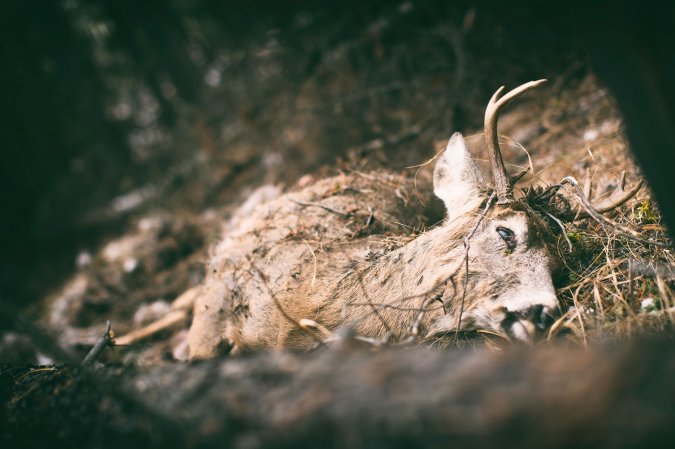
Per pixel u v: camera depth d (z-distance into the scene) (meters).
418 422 1.59
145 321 5.72
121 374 2.30
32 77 11.12
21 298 8.20
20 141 10.95
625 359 1.56
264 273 3.81
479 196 3.47
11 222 10.37
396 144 6.21
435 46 6.91
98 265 6.88
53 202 10.59
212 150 9.27
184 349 4.65
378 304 3.16
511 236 3.20
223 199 7.75
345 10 8.32
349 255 3.69
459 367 1.73
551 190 3.53
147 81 12.16
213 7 13.09
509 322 3.09
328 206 4.12
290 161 7.21
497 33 6.45
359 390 1.75
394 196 4.31
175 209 8.34
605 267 3.20
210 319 4.09
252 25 12.84
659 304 2.77
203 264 5.31
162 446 1.94
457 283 3.22
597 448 1.44
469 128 6.14
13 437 2.39
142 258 6.63
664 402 1.45
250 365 2.04
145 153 11.71
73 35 11.66
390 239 3.83
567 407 1.50
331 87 7.83
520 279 3.12
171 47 12.04
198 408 1.93
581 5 2.00
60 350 2.39
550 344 2.85
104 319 6.09
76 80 11.69
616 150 4.48
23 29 10.96
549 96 5.92
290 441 1.69
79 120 11.74
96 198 10.88
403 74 7.03
